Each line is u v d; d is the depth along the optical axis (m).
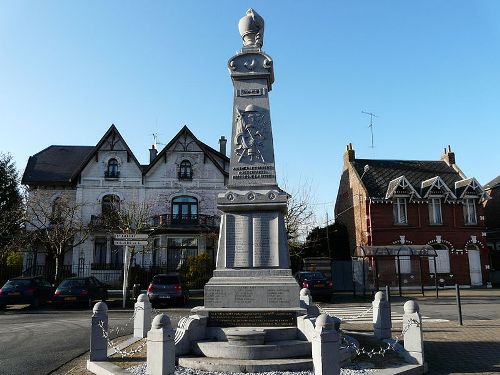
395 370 8.23
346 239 40.66
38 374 8.96
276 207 10.62
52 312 22.00
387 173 39.62
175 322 16.72
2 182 40.72
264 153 11.30
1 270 32.88
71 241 36.41
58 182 38.62
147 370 7.52
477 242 36.97
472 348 11.13
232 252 10.63
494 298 27.11
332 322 6.71
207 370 8.19
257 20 12.16
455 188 38.19
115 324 16.72
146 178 38.56
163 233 36.56
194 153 39.00
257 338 8.90
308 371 8.10
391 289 34.28
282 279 10.24
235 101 11.66
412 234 36.19
